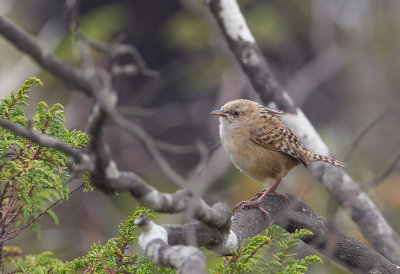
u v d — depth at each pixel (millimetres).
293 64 22094
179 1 21734
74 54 15695
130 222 6438
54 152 6398
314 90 21703
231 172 17156
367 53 21234
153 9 22203
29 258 7035
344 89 21906
